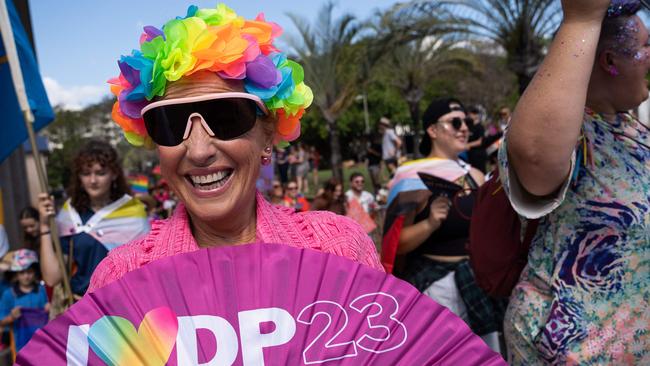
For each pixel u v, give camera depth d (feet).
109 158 13.88
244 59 5.11
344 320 4.86
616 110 7.02
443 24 47.06
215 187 5.20
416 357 4.77
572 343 6.56
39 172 13.24
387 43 54.08
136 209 14.23
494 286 7.66
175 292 4.87
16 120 16.97
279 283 4.95
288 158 72.38
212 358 4.68
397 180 12.41
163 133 5.08
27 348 4.64
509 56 44.16
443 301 11.60
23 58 15.48
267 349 4.73
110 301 4.83
